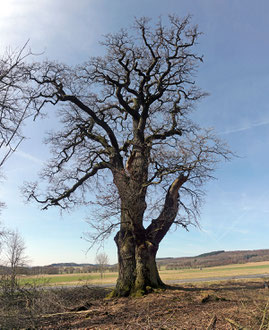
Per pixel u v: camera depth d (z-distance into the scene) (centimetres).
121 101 1684
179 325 773
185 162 1445
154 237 1540
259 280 2128
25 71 687
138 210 1446
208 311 942
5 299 1316
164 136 1731
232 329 698
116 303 1245
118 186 1454
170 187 1625
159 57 1700
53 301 1198
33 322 934
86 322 925
